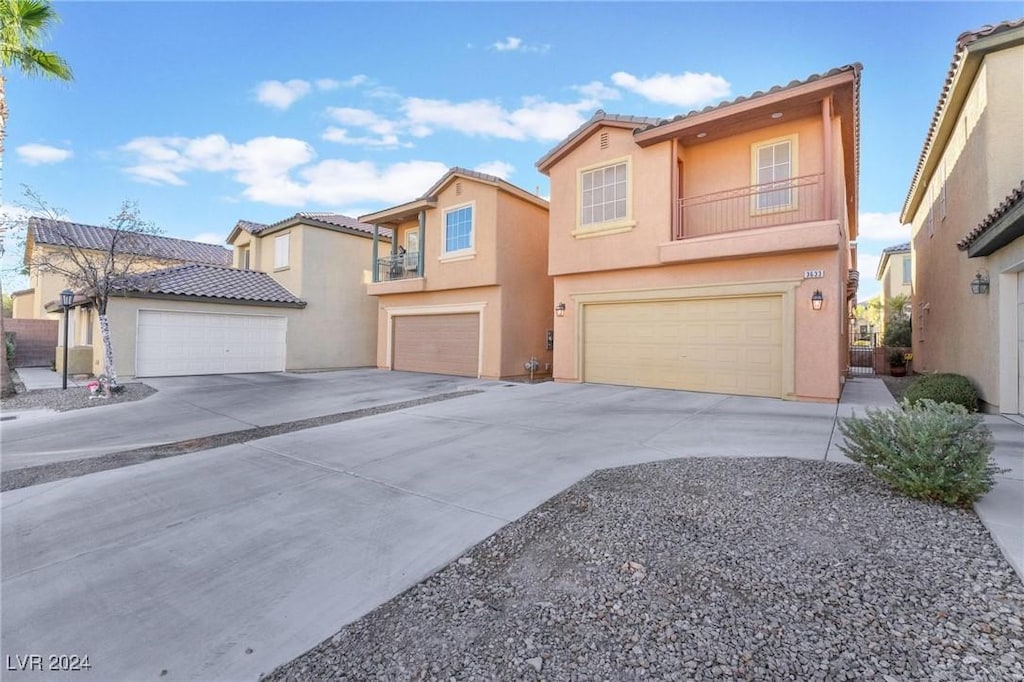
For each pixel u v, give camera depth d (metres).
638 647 2.53
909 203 17.48
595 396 11.29
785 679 2.25
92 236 21.20
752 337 10.87
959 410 4.45
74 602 3.19
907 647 2.44
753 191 11.56
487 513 4.47
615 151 12.70
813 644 2.49
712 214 12.09
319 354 20.02
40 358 22.36
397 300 19.36
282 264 20.55
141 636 2.82
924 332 15.98
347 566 3.57
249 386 14.42
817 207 10.77
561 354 14.10
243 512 4.70
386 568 3.53
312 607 3.06
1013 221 6.75
